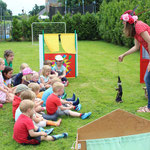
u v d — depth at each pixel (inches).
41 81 212.1
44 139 121.1
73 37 263.3
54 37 258.8
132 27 146.4
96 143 93.1
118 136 100.7
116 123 99.5
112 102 182.9
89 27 844.0
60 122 144.2
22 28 838.5
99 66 344.5
